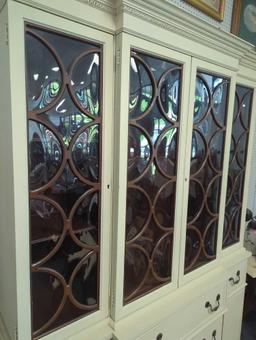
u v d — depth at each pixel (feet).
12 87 2.16
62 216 2.66
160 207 3.45
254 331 6.37
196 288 3.93
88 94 2.67
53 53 2.37
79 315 2.96
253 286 6.53
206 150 3.90
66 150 2.59
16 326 2.55
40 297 2.63
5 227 2.73
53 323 2.76
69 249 2.77
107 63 2.70
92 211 2.89
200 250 4.15
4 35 2.22
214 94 3.85
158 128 3.20
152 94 3.06
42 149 2.44
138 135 3.03
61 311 2.80
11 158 2.29
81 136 2.68
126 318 3.21
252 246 6.08
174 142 3.43
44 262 2.60
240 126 4.70
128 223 3.12
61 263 2.74
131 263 3.23
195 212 3.97
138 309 3.34
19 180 2.30
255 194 7.08
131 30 2.67
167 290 3.66
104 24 2.60
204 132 3.84
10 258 2.60
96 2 2.50
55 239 2.65
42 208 2.52
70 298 2.85
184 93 3.34
